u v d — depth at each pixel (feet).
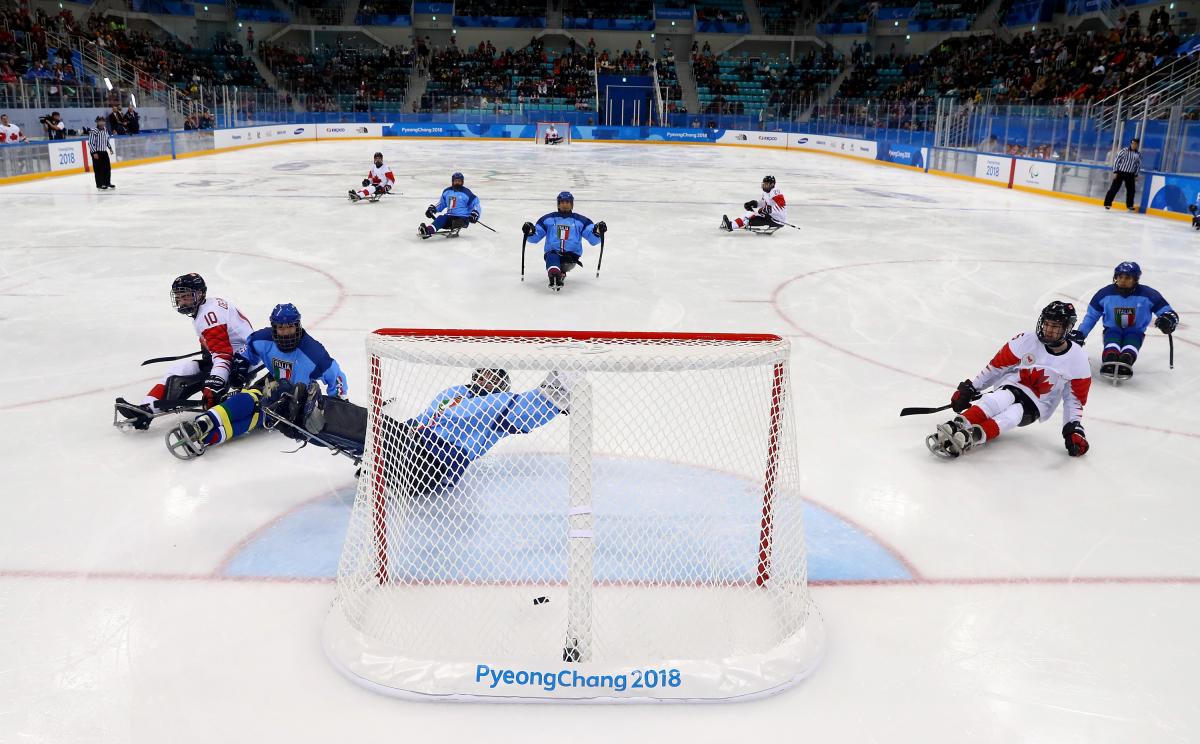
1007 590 10.47
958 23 113.80
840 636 9.41
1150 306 18.86
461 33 127.65
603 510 11.25
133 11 108.47
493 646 8.57
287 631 9.27
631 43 129.80
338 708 8.07
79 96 73.67
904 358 20.47
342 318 22.84
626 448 12.77
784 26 129.29
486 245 34.58
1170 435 15.89
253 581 10.26
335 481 13.07
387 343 8.37
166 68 100.48
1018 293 28.27
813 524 12.04
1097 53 83.05
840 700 8.36
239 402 13.51
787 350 8.83
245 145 90.94
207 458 13.82
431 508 11.34
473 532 10.78
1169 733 8.07
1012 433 15.84
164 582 10.20
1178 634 9.68
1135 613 10.06
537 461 12.87
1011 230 42.42
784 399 8.91
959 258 34.47
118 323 22.11
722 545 10.57
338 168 68.39
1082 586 10.62
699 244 36.37
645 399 14.33
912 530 11.94
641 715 8.06
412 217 42.19
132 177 58.95
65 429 14.94
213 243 34.09
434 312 23.67
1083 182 55.52
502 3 126.93
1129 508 12.83
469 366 8.03
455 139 112.68
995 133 66.85
